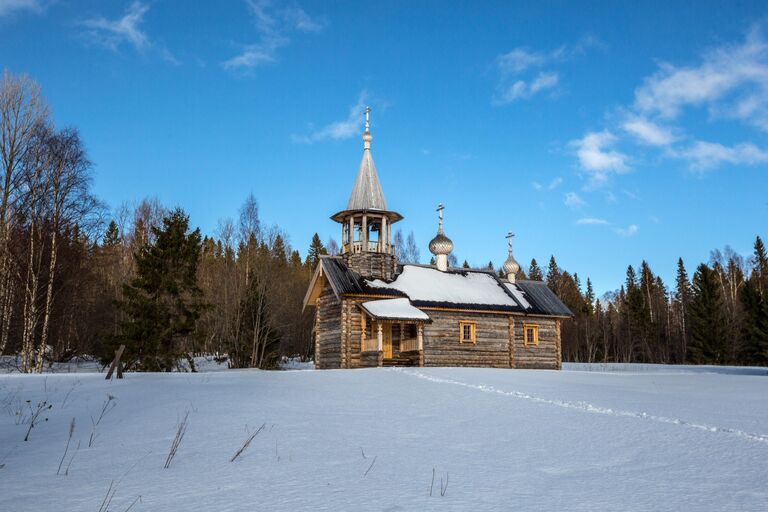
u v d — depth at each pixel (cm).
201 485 716
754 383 2266
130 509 612
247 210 5309
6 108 3581
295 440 994
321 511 600
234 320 5000
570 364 6188
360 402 1457
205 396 1514
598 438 1017
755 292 7362
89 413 1302
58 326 4591
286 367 5200
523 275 11094
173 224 3681
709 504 633
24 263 3653
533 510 607
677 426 1123
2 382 1827
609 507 620
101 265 5291
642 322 8562
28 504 637
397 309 3444
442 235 4125
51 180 3672
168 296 3625
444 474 773
